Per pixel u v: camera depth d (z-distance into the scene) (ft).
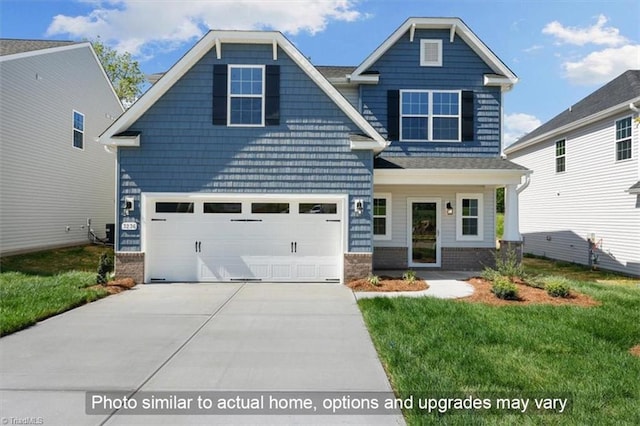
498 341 18.80
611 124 47.01
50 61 52.47
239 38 34.76
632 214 43.57
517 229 39.06
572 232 54.70
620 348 18.29
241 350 18.20
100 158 65.57
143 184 34.83
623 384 14.23
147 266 35.14
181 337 20.07
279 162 35.37
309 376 15.34
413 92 42.42
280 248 36.04
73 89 57.72
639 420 11.87
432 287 33.42
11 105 45.78
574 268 49.98
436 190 45.14
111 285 32.30
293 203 36.01
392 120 41.98
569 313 24.09
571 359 16.66
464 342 18.60
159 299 28.86
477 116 42.34
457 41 42.50
